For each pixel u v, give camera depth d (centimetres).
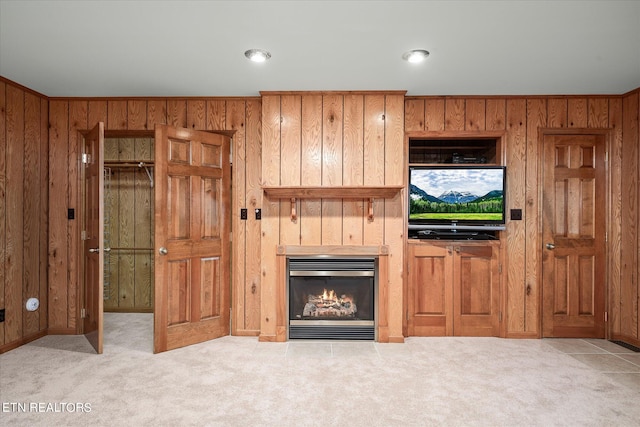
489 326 387
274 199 375
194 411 237
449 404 247
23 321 362
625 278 378
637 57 290
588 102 385
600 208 387
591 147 389
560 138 388
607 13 226
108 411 236
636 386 275
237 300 389
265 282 374
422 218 385
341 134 368
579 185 389
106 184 488
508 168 387
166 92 374
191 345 358
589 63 302
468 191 382
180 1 214
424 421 227
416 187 385
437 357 329
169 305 346
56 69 316
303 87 358
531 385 276
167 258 345
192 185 363
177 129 353
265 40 263
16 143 354
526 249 387
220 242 386
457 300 387
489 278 388
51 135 393
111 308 490
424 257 390
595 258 387
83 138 394
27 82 348
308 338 373
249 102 389
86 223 390
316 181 368
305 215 375
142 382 277
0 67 313
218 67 311
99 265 332
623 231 380
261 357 328
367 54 286
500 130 385
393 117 368
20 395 257
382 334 367
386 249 370
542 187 387
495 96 384
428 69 315
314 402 249
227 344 361
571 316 387
